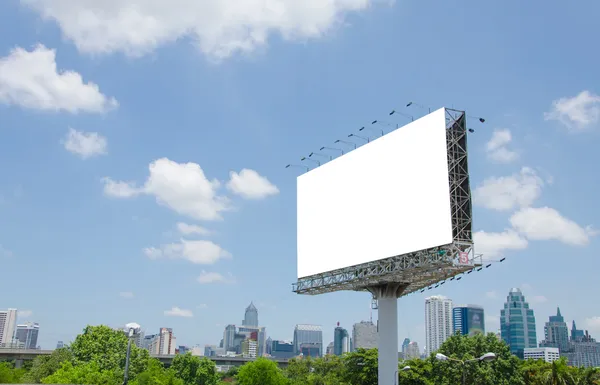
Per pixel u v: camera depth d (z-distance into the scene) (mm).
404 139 68000
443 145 62094
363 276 72000
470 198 61844
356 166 76125
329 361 132750
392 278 70000
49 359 115375
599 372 78250
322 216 81875
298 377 133250
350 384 101625
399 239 66438
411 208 65312
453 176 62438
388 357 71875
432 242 61500
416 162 65562
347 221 76375
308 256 83625
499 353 95312
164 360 186125
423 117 65438
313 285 81938
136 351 107312
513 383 93500
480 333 101812
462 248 60938
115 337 106875
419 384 93312
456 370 91875
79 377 87625
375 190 71688
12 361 152625
